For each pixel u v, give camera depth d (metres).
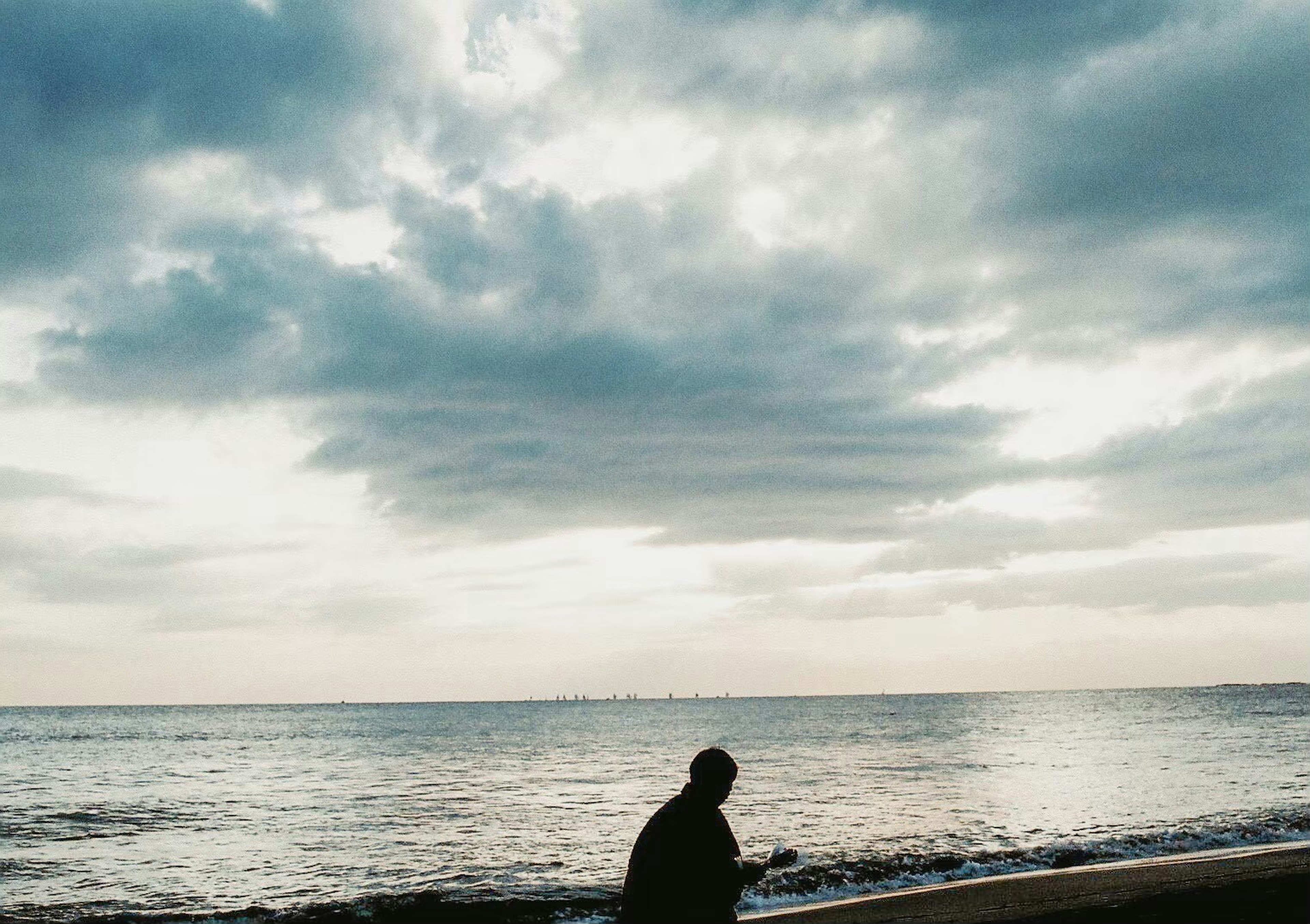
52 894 17.39
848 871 16.66
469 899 15.63
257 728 113.38
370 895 16.45
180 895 17.08
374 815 28.97
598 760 54.84
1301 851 17.12
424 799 33.78
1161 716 101.62
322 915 14.67
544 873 18.33
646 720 131.88
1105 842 19.30
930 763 44.72
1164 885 13.62
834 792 31.81
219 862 20.75
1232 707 130.12
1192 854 18.05
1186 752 47.72
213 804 33.44
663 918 5.46
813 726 96.56
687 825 5.66
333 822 27.44
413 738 86.62
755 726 100.00
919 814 25.53
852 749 57.47
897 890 15.30
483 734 93.19
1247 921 10.88
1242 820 22.69
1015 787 32.59
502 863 19.62
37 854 22.47
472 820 27.38
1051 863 17.47
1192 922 10.95
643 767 49.31
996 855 18.02
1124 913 11.61
